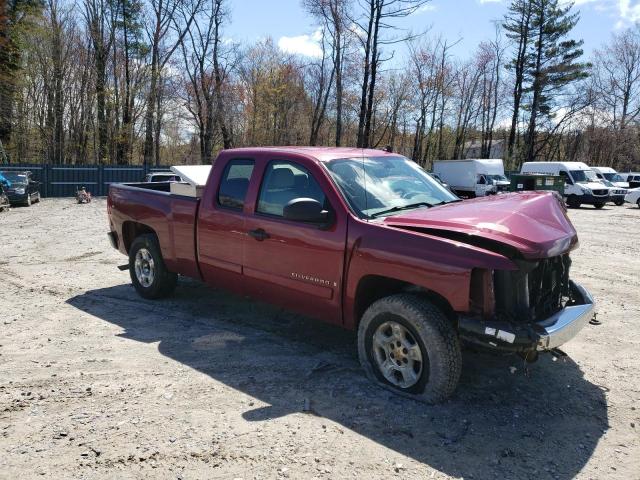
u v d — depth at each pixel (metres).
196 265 5.57
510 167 48.19
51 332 5.29
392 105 43.62
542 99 46.94
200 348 4.91
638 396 4.10
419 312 3.73
